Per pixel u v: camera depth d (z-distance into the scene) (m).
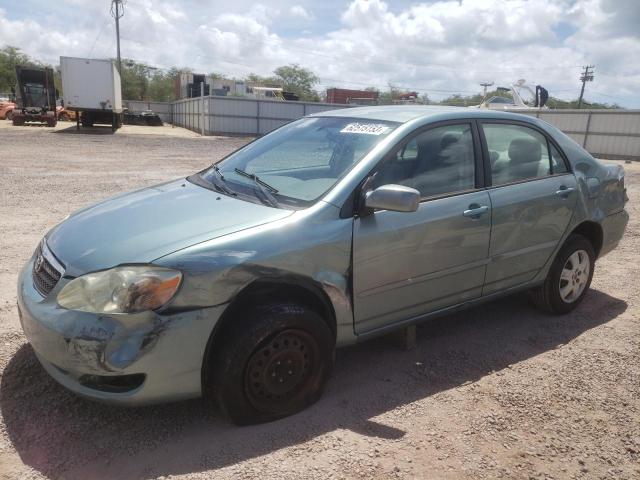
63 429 2.86
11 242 6.29
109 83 31.69
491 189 3.88
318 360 3.08
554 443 2.94
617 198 4.88
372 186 3.27
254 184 3.49
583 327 4.46
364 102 54.41
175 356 2.64
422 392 3.39
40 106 34.56
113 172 13.69
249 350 2.78
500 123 4.08
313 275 2.99
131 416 3.00
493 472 2.69
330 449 2.79
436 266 3.56
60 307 2.67
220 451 2.74
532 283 4.34
